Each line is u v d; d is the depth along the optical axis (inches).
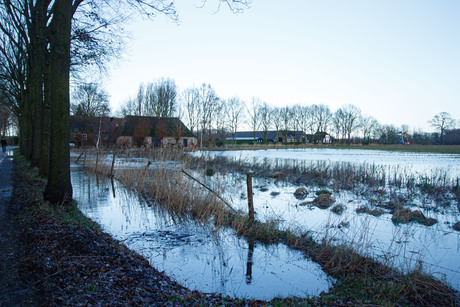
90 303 138.6
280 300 175.9
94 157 950.4
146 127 1908.2
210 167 757.9
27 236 218.1
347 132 3073.3
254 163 882.8
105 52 545.3
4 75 775.7
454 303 173.5
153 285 172.7
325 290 195.5
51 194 315.3
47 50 478.9
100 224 323.6
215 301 167.2
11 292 145.3
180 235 297.9
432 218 358.3
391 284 188.9
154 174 505.4
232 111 2511.1
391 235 306.8
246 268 227.3
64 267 171.6
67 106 319.3
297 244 271.6
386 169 786.8
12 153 1390.3
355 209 415.2
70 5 305.7
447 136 3198.8
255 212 381.4
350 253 236.8
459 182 568.4
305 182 632.4
